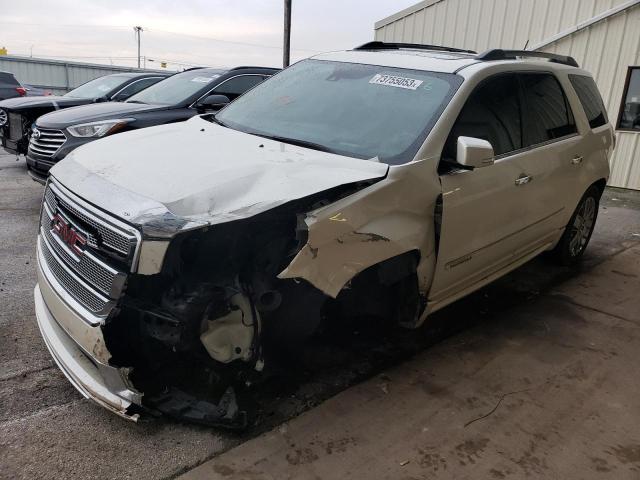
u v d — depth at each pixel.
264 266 2.56
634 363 3.54
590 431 2.82
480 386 3.19
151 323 2.38
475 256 3.52
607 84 9.85
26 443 2.47
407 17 12.70
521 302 4.45
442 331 3.87
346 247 2.57
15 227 5.71
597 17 9.59
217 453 2.50
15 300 3.91
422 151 2.99
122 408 2.37
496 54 3.88
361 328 3.75
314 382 3.12
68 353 2.63
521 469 2.52
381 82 3.58
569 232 5.04
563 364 3.48
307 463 2.47
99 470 2.34
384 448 2.60
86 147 3.30
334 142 3.19
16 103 8.30
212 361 2.50
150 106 6.62
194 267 2.45
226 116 3.96
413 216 2.91
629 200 8.95
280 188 2.47
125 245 2.24
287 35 19.08
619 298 4.61
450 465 2.52
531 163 3.84
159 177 2.60
